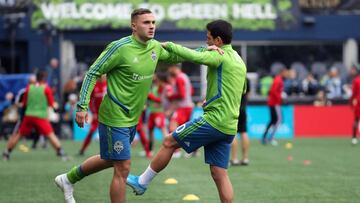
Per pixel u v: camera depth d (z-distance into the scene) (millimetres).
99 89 40000
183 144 20219
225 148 20344
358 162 38125
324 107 59594
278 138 58125
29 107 39312
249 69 69188
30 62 66062
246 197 25375
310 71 69625
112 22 66688
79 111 19266
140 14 19266
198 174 32281
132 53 19281
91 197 25203
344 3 69812
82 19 66500
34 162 38312
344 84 66688
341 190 27109
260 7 68688
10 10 65875
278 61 69375
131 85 19422
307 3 69562
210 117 19953
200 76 68625
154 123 41438
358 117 50594
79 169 20703
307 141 54312
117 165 19688
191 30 67375
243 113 36031
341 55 70625
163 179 30406
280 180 30109
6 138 57625
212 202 24203
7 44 67812
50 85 60531
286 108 59281
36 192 26609
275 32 68875
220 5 67875
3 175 31984
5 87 57500
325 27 69625
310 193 26312
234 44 69062
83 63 67188
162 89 42469
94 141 55719
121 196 19703
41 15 65812
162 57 19922
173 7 67250
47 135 39312
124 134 19500
